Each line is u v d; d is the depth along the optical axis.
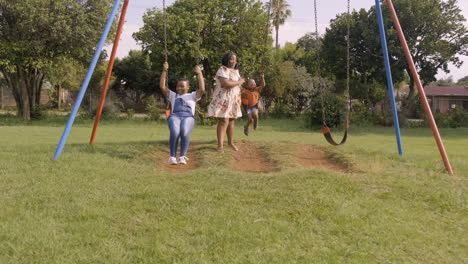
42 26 20.69
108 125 20.31
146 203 3.95
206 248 2.96
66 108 38.12
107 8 22.50
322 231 3.38
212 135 13.41
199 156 6.58
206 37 23.22
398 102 31.22
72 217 3.49
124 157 6.48
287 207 3.93
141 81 38.78
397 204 4.23
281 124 24.14
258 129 18.84
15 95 24.80
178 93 5.93
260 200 4.14
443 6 23.91
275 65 28.81
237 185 4.69
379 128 23.42
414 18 23.16
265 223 3.50
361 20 24.78
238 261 2.75
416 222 3.71
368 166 6.06
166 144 7.54
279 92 34.50
